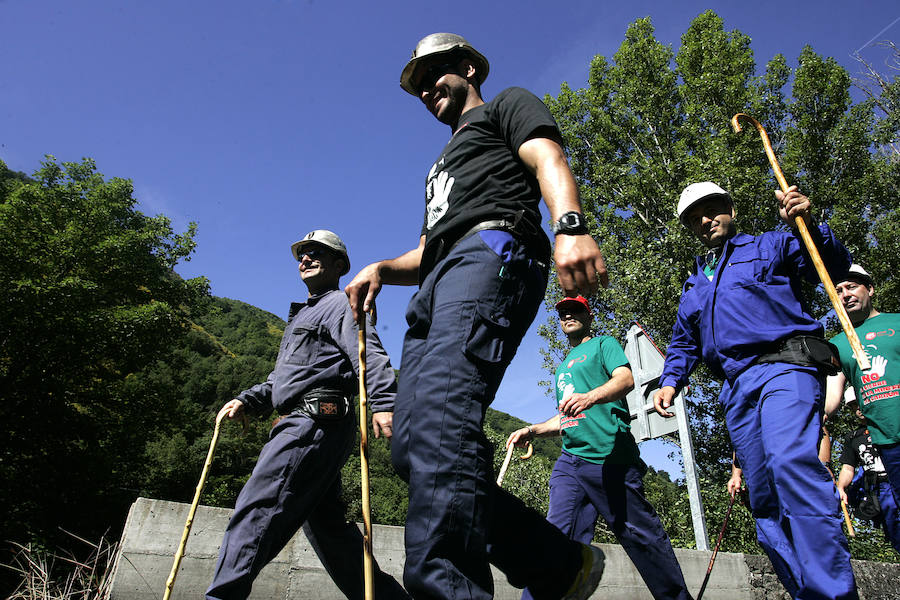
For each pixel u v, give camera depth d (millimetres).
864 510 3953
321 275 3023
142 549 2633
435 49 1792
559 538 1628
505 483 9828
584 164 16266
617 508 2814
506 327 1252
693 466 4578
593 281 1176
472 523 1116
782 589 3988
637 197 14273
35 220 18094
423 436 1177
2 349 16328
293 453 2371
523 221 1387
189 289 21141
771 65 15211
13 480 16188
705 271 2754
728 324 2453
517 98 1501
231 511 2869
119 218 20547
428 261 1491
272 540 2277
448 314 1263
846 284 3539
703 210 2746
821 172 14312
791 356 2234
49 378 16422
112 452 17766
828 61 14641
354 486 34531
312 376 2557
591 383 3127
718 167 12516
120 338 17312
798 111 14750
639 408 4871
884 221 13945
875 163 14211
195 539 2746
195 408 20484
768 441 2119
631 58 15984
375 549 3049
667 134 15156
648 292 12297
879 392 3248
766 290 2391
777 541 2359
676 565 2744
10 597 3000
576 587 1590
